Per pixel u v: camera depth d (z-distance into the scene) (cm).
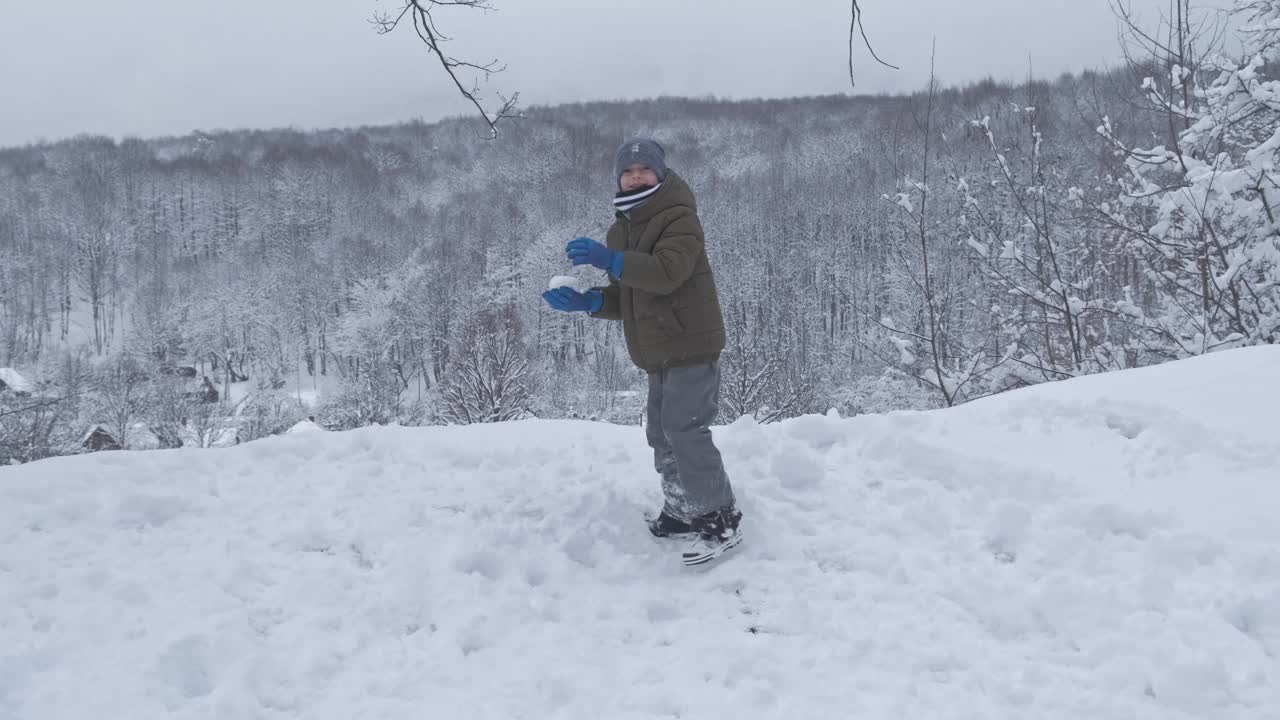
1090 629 245
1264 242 804
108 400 4125
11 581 267
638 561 305
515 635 247
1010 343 1054
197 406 4409
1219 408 383
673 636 250
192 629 241
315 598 264
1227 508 302
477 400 2722
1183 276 955
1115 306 946
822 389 3488
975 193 1010
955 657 233
